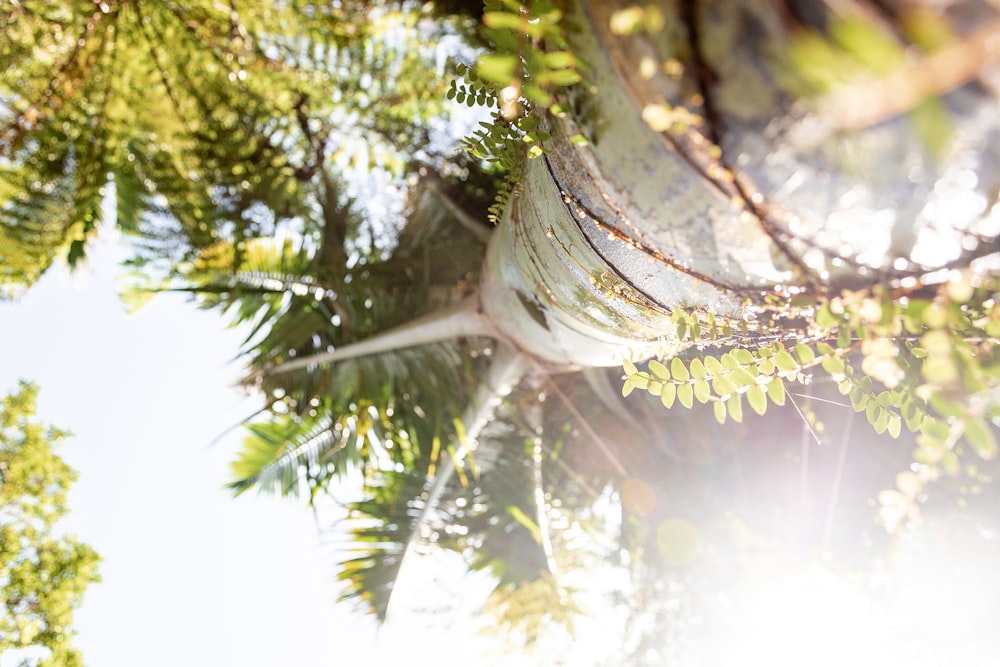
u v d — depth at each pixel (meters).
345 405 6.01
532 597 6.16
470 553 6.64
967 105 1.05
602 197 1.83
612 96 1.46
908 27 0.95
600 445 6.51
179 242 6.39
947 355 1.44
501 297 4.12
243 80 6.98
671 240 1.72
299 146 7.24
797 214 1.38
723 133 1.31
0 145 6.04
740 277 1.72
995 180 1.16
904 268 1.42
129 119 6.78
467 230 6.59
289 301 6.29
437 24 7.01
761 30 1.15
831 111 1.03
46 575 9.34
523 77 1.68
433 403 6.09
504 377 5.21
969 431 1.45
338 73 7.26
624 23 1.21
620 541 7.18
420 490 6.33
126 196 6.48
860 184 1.23
